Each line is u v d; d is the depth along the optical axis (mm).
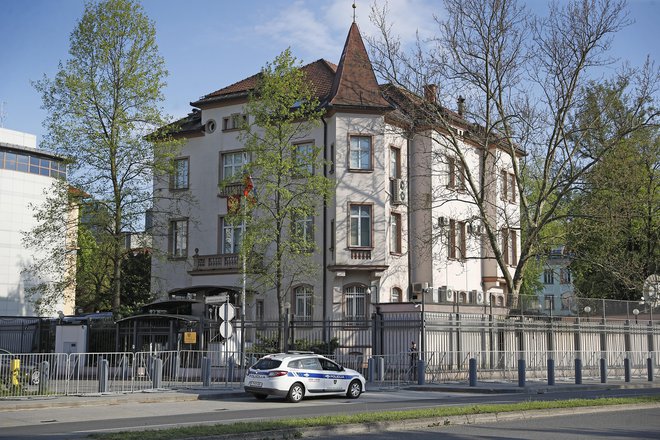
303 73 35906
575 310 36844
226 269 42219
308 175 34938
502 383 29922
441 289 34562
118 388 24562
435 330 30719
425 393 26047
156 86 38125
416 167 44562
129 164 38438
